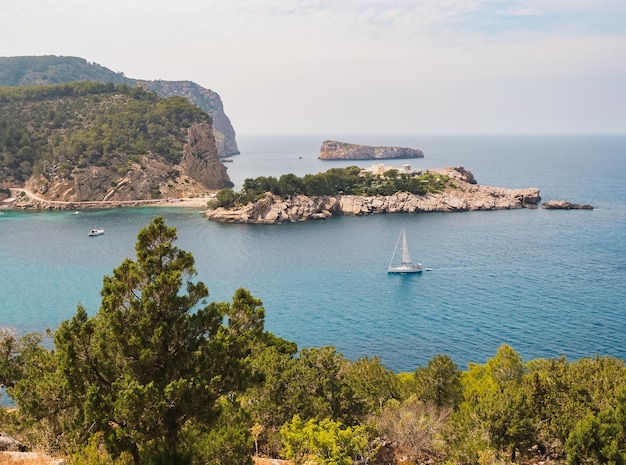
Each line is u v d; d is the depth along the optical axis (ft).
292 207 652.48
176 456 72.33
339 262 437.58
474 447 107.24
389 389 163.32
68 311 316.19
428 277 387.55
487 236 525.75
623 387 110.73
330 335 279.28
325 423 100.17
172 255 80.53
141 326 73.26
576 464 102.47
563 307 312.71
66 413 91.15
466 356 248.93
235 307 91.76
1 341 136.98
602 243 480.64
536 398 124.06
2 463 78.02
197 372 75.41
